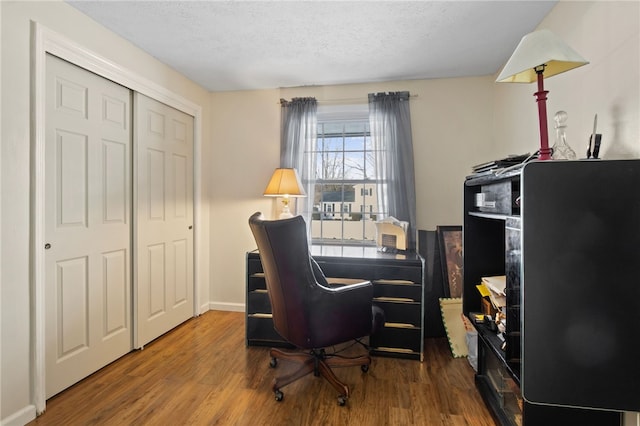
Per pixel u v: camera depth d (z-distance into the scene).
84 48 1.89
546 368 1.14
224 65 2.62
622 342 1.09
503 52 2.37
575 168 1.11
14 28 1.52
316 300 1.68
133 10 1.86
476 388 1.88
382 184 2.87
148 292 2.46
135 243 2.34
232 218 3.23
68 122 1.84
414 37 2.16
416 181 2.88
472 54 2.40
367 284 1.85
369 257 2.31
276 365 2.14
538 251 1.14
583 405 1.12
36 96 1.61
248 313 2.44
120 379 1.96
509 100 2.47
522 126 2.26
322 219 3.22
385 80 2.91
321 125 3.23
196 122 3.03
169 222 2.70
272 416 1.63
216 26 2.04
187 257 2.96
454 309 2.48
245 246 3.21
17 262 1.54
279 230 1.61
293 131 3.04
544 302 1.14
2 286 1.48
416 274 2.23
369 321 1.87
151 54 2.42
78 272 1.92
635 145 1.25
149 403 1.72
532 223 1.14
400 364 2.19
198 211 3.07
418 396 1.81
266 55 2.44
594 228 1.10
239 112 3.21
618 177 1.09
